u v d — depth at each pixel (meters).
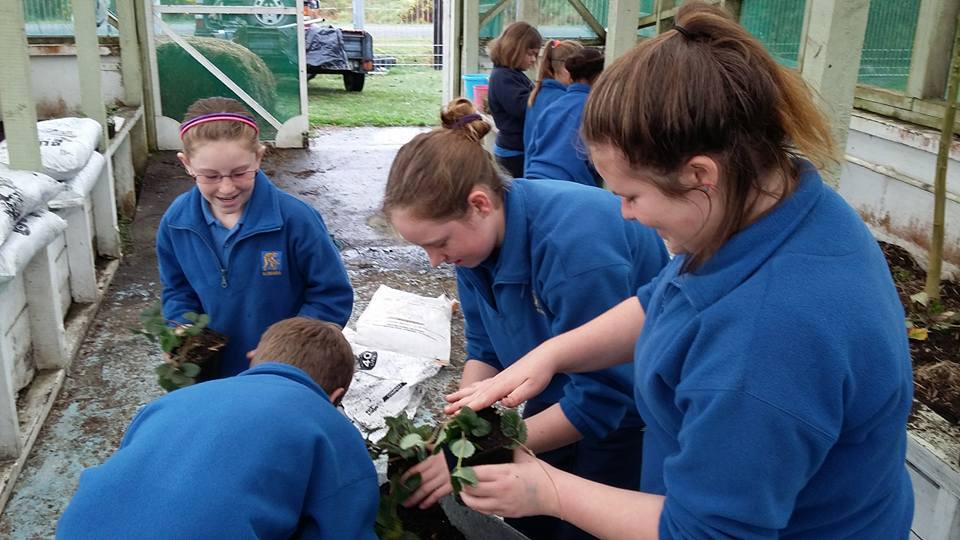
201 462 1.33
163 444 1.37
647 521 1.19
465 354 3.70
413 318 3.81
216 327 2.44
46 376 3.32
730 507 1.02
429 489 1.62
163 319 2.28
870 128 3.93
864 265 1.01
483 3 7.09
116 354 3.67
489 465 1.32
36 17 6.11
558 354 1.55
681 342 1.07
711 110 0.93
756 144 0.97
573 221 1.71
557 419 1.78
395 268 4.84
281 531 1.34
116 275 4.62
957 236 3.42
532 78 6.47
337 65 11.81
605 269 1.69
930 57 3.62
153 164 6.99
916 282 3.40
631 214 1.06
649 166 0.98
